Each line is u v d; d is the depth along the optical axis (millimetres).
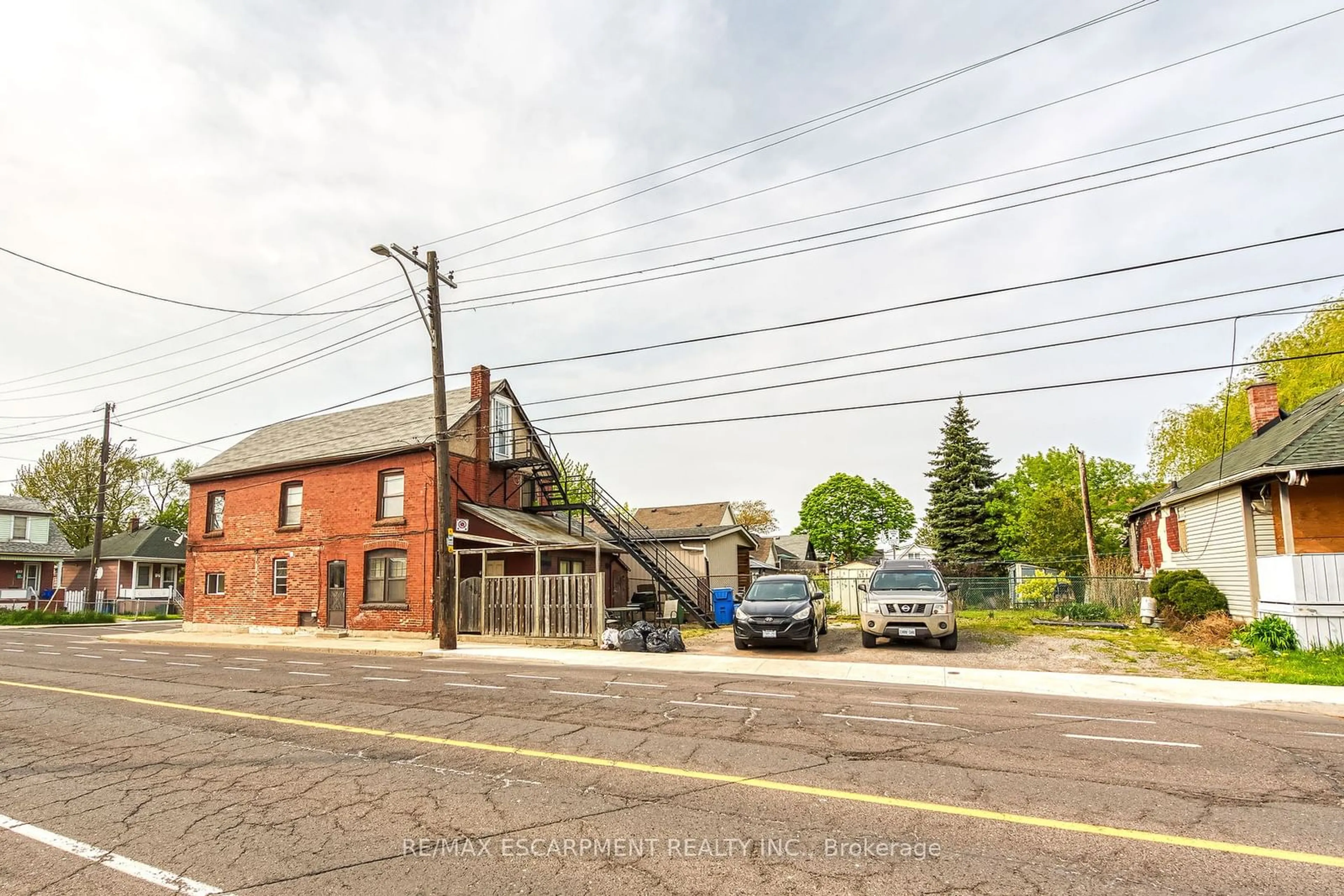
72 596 42031
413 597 23438
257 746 8328
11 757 8031
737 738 8555
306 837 5465
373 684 12961
